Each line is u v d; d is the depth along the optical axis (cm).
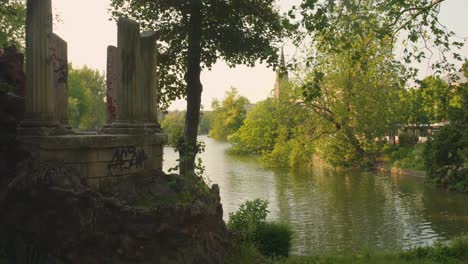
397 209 2686
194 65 1570
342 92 3045
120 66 955
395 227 2248
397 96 2817
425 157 3694
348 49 1183
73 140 829
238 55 1675
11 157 911
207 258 921
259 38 1620
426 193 3250
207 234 966
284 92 3400
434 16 1102
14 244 838
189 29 1567
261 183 3775
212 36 1639
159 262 819
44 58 864
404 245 1900
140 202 850
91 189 811
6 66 1009
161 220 823
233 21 1608
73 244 782
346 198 3061
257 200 1452
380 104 2914
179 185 938
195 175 1020
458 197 3080
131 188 882
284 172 4600
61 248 786
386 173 4428
